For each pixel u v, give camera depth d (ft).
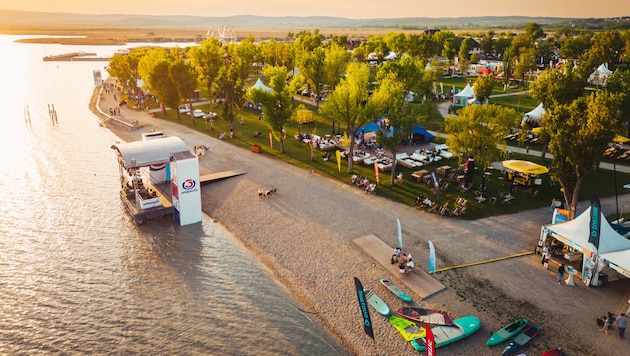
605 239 87.56
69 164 180.75
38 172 170.71
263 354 75.05
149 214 125.70
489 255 100.53
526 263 97.09
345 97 145.18
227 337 79.36
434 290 88.28
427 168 157.38
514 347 71.67
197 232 120.88
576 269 93.20
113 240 116.67
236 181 151.94
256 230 119.14
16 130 235.40
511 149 179.93
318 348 76.07
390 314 82.48
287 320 83.56
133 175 139.03
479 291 87.66
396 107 139.85
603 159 166.30
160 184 147.74
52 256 108.58
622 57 383.04
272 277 98.07
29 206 138.62
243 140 201.26
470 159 138.62
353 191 139.74
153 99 316.81
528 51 393.50
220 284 95.91
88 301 90.43
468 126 137.69
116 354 75.51
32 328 82.17
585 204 125.80
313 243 109.60
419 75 237.25
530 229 111.96
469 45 457.27
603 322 76.48
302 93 320.09
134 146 131.85
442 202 128.36
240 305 88.53
